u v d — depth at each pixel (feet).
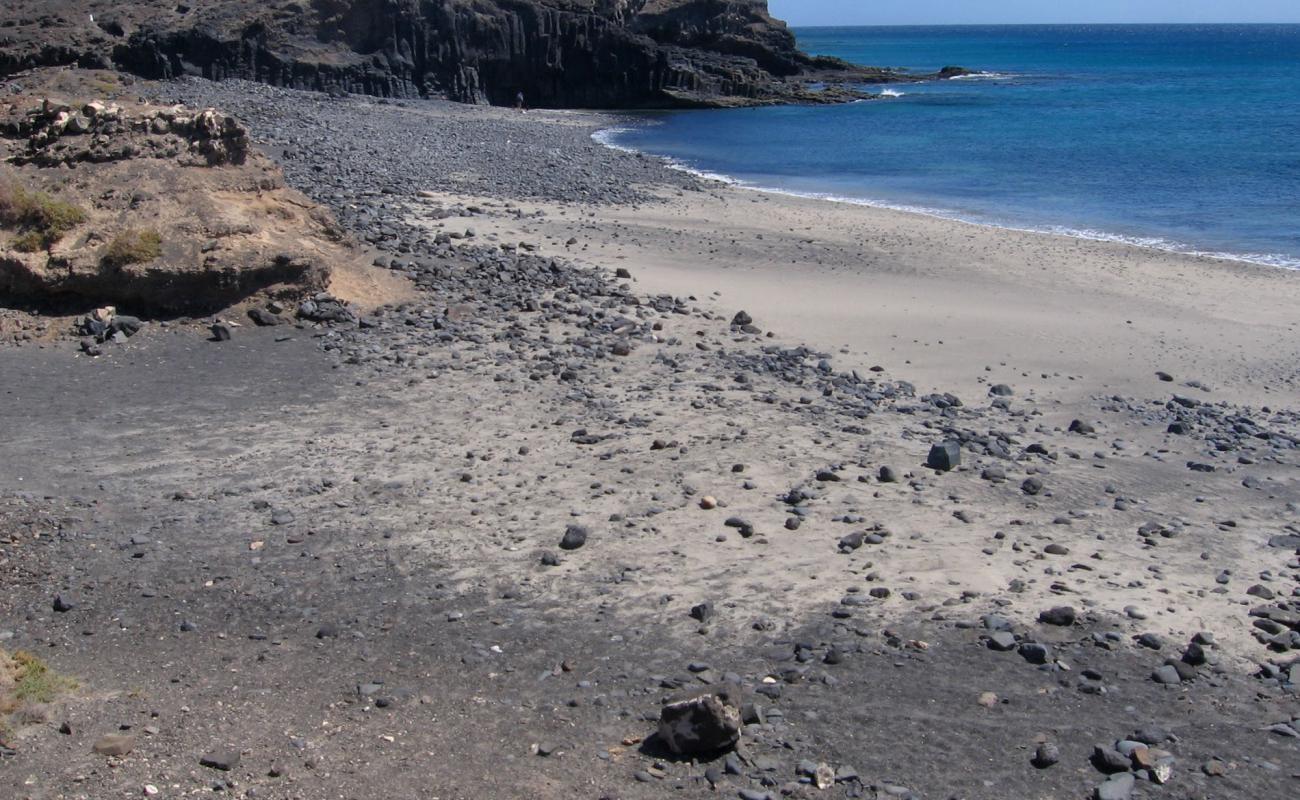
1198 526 36.94
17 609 29.96
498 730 24.36
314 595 30.83
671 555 33.01
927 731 24.39
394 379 49.14
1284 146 157.28
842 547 33.45
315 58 203.51
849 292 71.56
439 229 77.97
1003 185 126.52
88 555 32.91
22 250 55.67
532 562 32.63
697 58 257.55
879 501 37.27
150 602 30.40
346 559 32.86
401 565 32.50
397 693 25.82
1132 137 172.14
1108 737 24.30
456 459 40.37
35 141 63.36
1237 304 72.33
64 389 47.29
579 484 38.17
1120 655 27.71
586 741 23.97
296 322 56.18
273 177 62.64
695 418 45.24
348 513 35.83
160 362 50.88
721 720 23.07
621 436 42.83
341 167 98.12
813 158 153.28
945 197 118.32
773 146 168.25
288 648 28.09
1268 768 23.24
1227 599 31.09
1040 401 51.85
